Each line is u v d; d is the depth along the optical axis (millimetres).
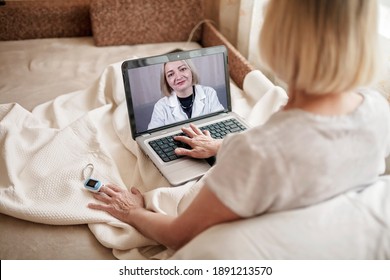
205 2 1836
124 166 1073
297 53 524
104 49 1684
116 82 1281
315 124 539
